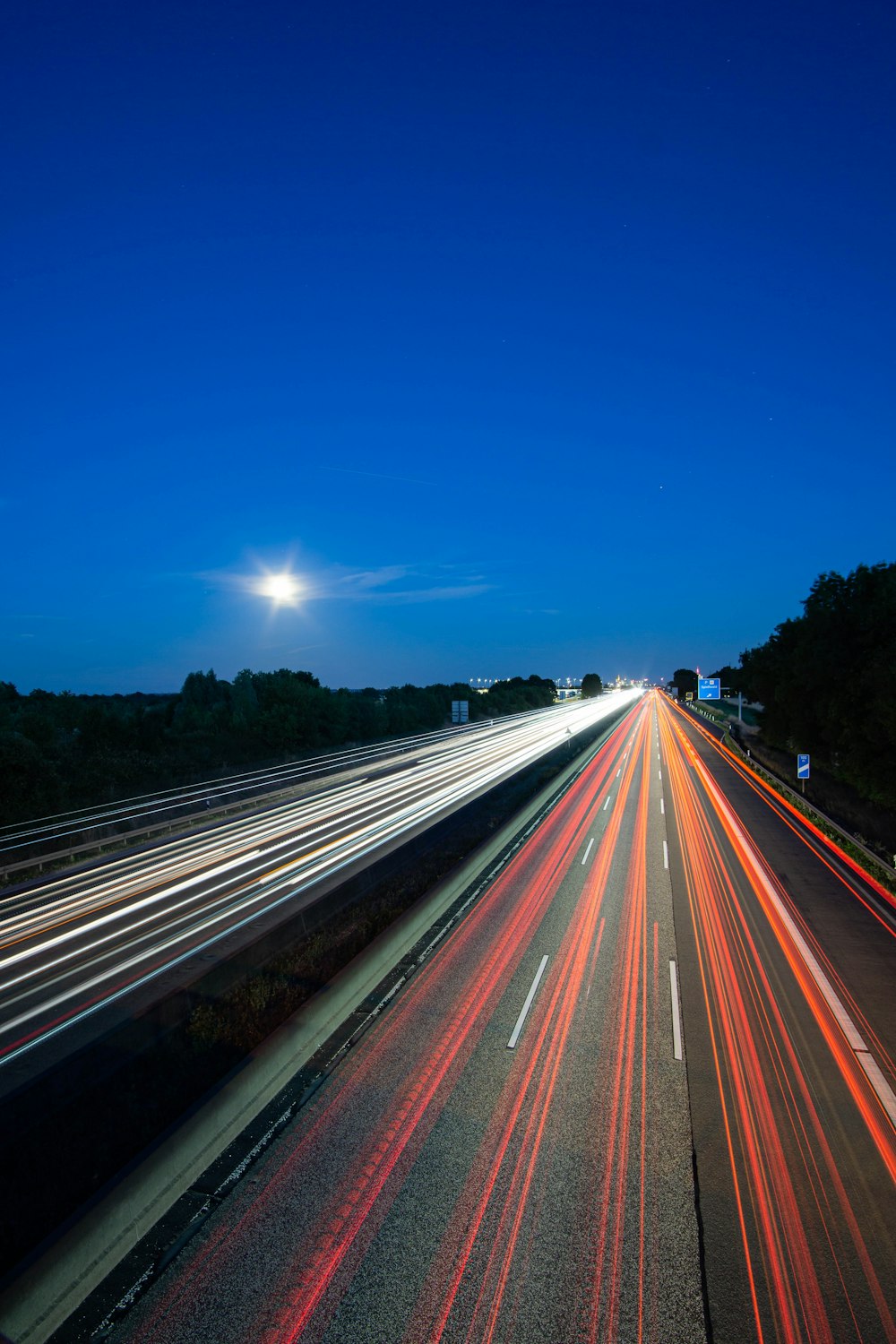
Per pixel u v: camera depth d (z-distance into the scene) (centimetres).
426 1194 731
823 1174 760
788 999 1195
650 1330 575
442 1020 1123
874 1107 884
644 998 1197
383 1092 922
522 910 1666
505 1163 779
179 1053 1059
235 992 1260
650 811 2991
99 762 4091
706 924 1573
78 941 1600
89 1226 633
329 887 1908
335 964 1414
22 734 3844
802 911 1664
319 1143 817
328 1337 571
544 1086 931
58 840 2838
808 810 2920
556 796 3422
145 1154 725
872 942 1465
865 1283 618
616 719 9738
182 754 4853
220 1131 814
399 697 9575
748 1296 605
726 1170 766
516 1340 566
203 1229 688
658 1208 711
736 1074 961
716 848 2322
